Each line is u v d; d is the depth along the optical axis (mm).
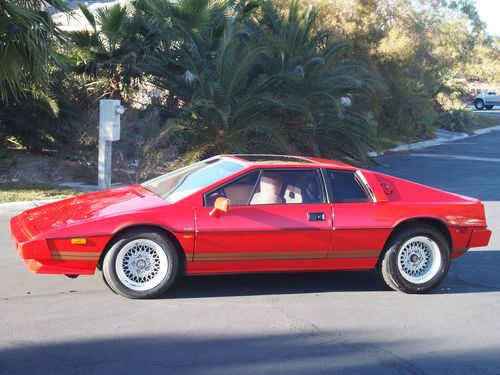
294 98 16422
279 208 6402
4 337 5156
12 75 11805
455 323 5922
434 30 30953
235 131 16078
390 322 5891
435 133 34438
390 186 6871
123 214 6023
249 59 15562
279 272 6734
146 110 17109
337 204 6598
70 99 16312
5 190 12266
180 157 15469
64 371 4543
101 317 5688
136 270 6145
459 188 15883
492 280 7531
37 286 6551
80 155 14367
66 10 12797
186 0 16609
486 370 4844
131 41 17562
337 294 6723
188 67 16250
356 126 18406
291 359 4918
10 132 15828
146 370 4609
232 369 4680
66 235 5844
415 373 4746
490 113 54812
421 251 6836
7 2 11141
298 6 20875
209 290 6629
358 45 23719
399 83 26328
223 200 5977
